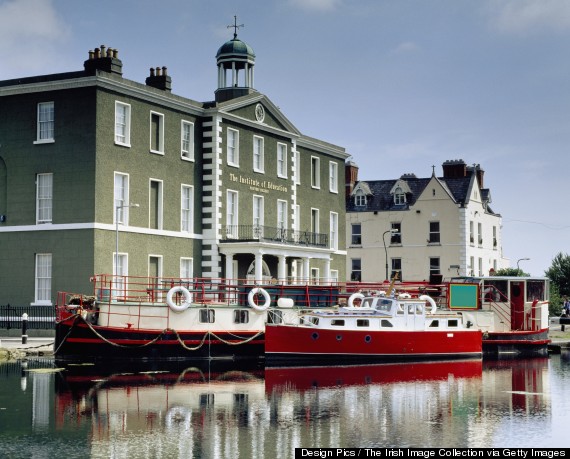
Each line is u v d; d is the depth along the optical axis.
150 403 27.53
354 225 88.88
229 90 59.16
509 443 22.59
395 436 23.25
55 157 46.72
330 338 39.25
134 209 48.44
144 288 48.53
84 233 45.66
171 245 51.09
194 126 53.56
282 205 61.50
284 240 56.75
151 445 21.83
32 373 34.03
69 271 45.91
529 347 47.00
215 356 40.66
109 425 24.11
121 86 47.38
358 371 36.72
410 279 85.69
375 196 89.19
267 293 42.88
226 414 25.92
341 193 69.81
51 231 46.50
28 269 47.00
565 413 26.77
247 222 57.00
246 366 38.19
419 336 41.00
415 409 27.23
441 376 35.50
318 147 66.44
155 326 39.25
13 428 23.62
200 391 30.16
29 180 47.38
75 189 46.09
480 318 46.56
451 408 27.52
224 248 53.53
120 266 47.50
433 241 85.00
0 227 47.88
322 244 62.28
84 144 46.03
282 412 26.38
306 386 31.78
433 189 85.25
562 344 52.50
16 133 47.88
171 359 39.47
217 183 53.78
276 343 38.59
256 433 23.38
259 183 58.41
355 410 26.89
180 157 52.25
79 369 35.59
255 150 58.22
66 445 21.72
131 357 38.59
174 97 51.50
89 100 46.06
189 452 21.17
